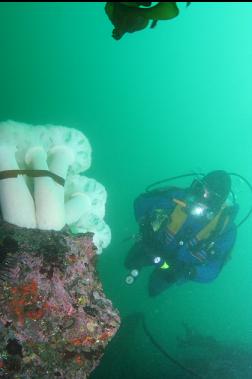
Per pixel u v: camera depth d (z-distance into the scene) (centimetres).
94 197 167
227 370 262
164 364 261
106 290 308
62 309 118
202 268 249
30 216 133
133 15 73
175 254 245
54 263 121
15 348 108
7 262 114
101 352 124
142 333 290
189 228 240
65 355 117
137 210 254
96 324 122
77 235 140
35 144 148
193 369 260
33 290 114
